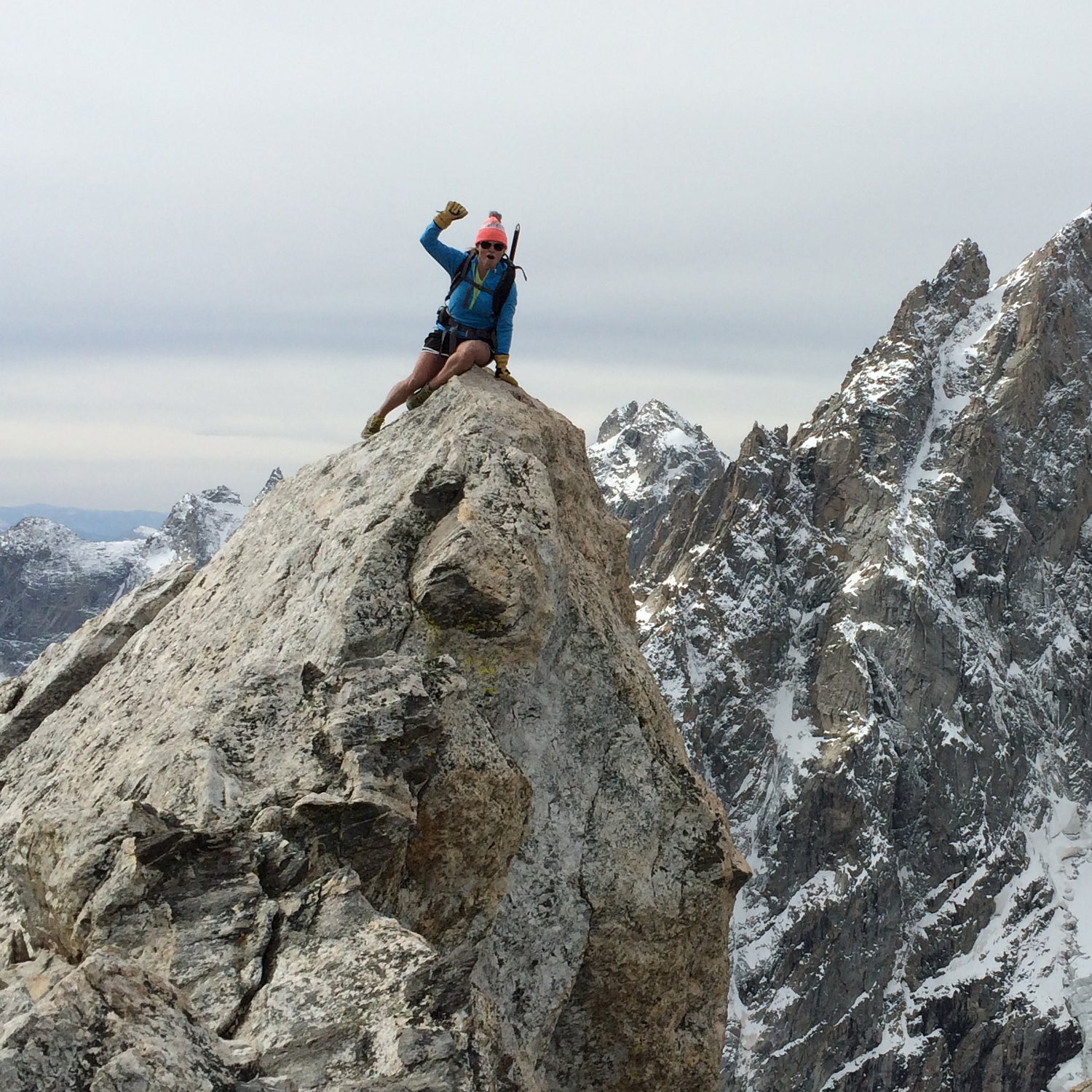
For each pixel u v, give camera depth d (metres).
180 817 8.29
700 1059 12.46
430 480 11.68
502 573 10.81
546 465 13.20
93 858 7.54
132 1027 5.79
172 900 7.39
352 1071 6.36
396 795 8.72
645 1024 11.97
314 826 8.34
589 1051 11.90
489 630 10.90
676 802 12.32
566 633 12.28
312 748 9.06
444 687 10.20
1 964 8.05
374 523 11.77
